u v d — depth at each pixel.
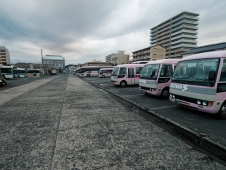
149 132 3.32
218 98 3.78
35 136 3.06
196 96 4.08
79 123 3.87
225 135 3.09
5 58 71.44
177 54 73.00
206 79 3.95
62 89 11.38
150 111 4.91
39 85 14.63
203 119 4.10
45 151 2.48
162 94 7.06
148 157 2.31
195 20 72.75
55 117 4.37
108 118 4.30
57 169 2.01
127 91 10.05
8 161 2.19
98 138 2.98
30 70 40.81
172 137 3.07
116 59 86.56
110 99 7.38
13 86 13.63
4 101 6.71
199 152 2.49
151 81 7.03
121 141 2.86
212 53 4.23
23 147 2.61
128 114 4.75
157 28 86.56
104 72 31.11
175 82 4.98
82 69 37.25
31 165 2.10
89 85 14.78
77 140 2.89
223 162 2.21
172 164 2.13
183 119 4.11
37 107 5.59
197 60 4.48
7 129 3.44
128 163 2.15
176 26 74.69
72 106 5.79
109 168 2.03
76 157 2.30
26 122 3.93
